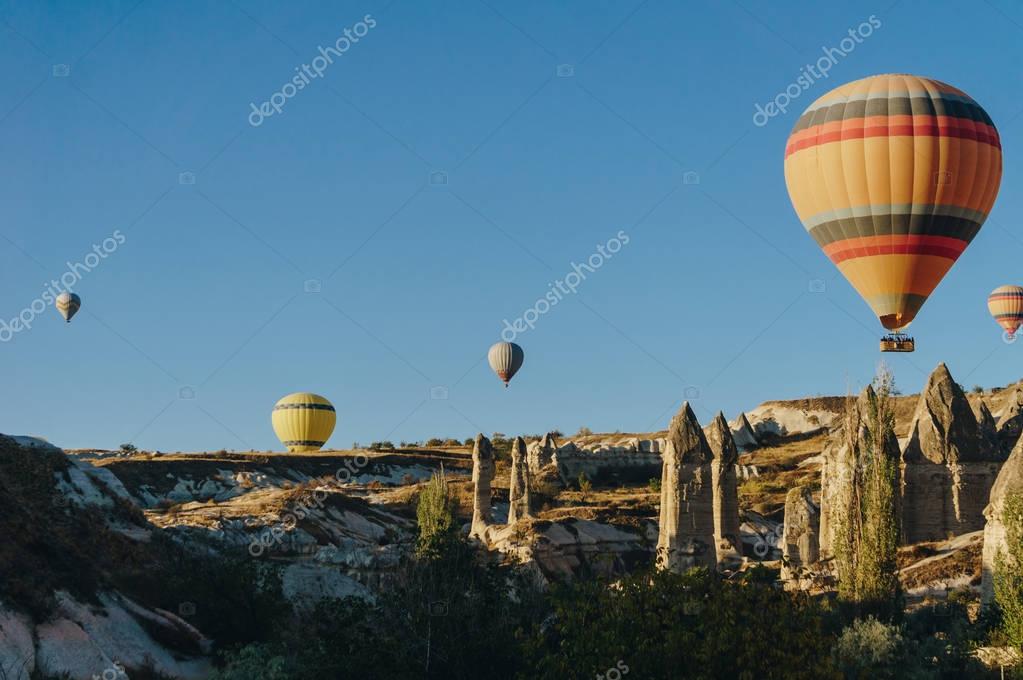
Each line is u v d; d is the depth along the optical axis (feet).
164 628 124.98
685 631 102.99
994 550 134.72
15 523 125.59
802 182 184.14
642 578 110.42
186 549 154.30
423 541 145.48
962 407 192.75
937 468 189.67
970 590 153.38
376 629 130.11
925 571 162.50
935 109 175.01
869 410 155.63
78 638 112.37
